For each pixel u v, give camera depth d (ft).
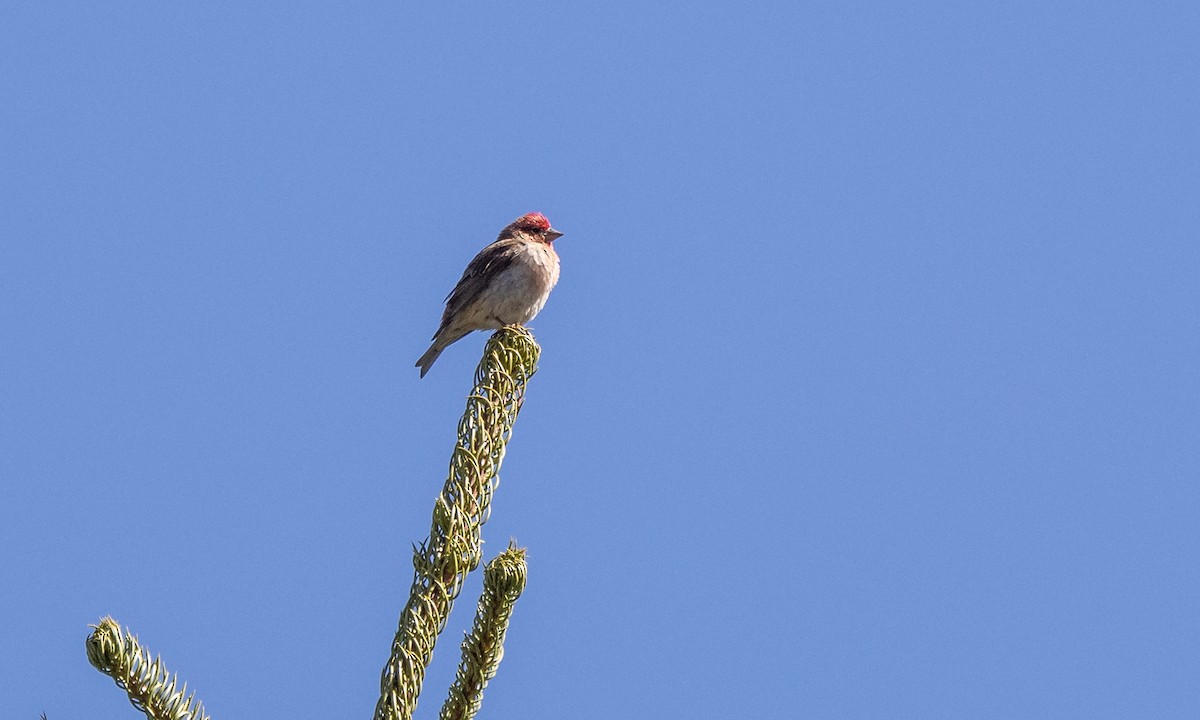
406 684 29.66
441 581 31.14
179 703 27.71
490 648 30.91
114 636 27.30
